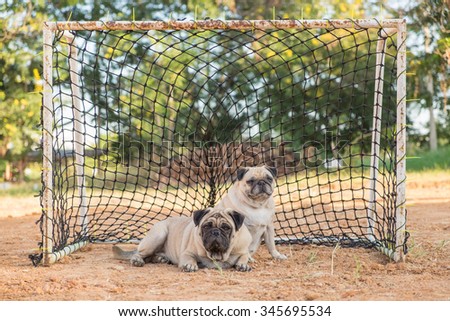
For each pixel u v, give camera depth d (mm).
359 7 25484
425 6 23219
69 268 8445
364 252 9539
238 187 8930
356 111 25953
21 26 24516
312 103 26016
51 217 8711
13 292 7102
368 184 19297
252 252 8930
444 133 36375
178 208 15406
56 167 9461
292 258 9078
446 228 11578
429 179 22156
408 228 11633
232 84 25375
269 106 11352
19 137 26906
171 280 7594
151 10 26766
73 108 10195
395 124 9438
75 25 8773
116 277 7832
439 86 29734
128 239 10734
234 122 21844
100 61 23922
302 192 18188
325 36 24578
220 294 6895
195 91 24891
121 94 24234
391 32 9109
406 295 6773
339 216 13461
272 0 26109
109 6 26484
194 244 8180
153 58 24469
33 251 9891
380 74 9734
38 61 25859
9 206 18250
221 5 26094
